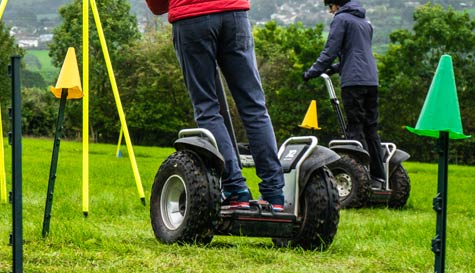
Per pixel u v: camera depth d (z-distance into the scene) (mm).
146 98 60875
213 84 4824
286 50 62219
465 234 6078
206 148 4633
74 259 4008
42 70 71500
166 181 4863
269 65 60812
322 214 4891
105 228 5551
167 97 61312
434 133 2939
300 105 59375
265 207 4785
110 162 20172
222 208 4770
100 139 61469
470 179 19750
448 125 2871
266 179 4863
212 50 4773
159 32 63094
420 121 2924
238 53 4812
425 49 58844
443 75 2924
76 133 60344
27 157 22438
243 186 4820
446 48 58906
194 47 4754
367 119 9406
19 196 2789
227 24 4758
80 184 10805
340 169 9172
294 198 4969
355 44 9109
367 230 6207
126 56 60125
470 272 4293
